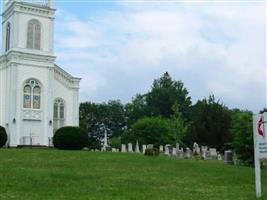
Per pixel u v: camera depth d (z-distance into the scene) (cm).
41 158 3506
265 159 1988
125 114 13400
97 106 13262
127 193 2008
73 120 7419
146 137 9419
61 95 7381
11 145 6806
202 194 2062
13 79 6962
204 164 3506
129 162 3372
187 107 11819
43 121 7075
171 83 12700
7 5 7444
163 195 1988
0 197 1797
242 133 3869
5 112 7050
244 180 2647
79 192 2002
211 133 6894
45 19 7294
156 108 12150
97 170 2858
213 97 8050
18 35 7081
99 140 13200
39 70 7156
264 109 4566
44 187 2119
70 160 3394
